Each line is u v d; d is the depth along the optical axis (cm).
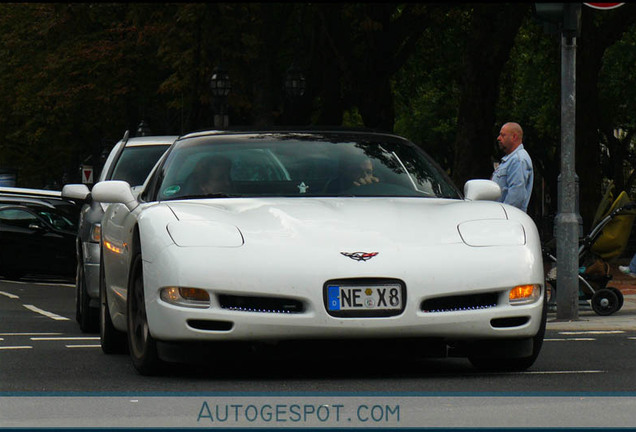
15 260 4197
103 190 1492
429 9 4762
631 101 7044
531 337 1322
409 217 1340
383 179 1495
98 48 7388
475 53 4650
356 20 5012
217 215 1337
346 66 4934
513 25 4581
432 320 1249
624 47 6625
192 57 5328
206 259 1260
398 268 1249
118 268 1527
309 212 1341
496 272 1277
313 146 1542
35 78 7875
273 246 1266
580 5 2214
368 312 1241
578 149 4897
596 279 2420
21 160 9712
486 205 1413
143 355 1339
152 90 7594
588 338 1856
